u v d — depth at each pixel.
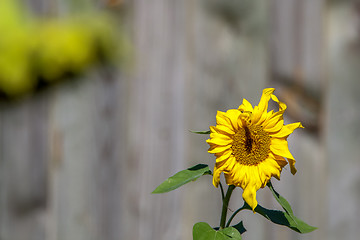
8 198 2.50
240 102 2.55
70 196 2.51
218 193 2.58
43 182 2.50
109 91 2.49
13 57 1.99
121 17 2.45
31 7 2.28
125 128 2.51
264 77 2.57
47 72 2.03
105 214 2.53
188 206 2.57
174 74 2.52
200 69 2.53
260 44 2.57
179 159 2.54
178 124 2.53
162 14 2.50
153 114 2.52
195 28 2.52
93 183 2.52
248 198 1.98
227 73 2.55
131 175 2.52
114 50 2.15
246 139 1.97
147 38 2.49
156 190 1.98
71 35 2.05
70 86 2.41
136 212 2.53
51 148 2.49
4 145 2.48
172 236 2.56
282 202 1.99
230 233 1.96
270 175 1.98
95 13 2.12
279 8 2.59
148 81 2.50
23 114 2.46
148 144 2.52
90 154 2.51
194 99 2.53
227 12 2.54
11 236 2.50
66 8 2.11
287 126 1.99
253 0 2.56
